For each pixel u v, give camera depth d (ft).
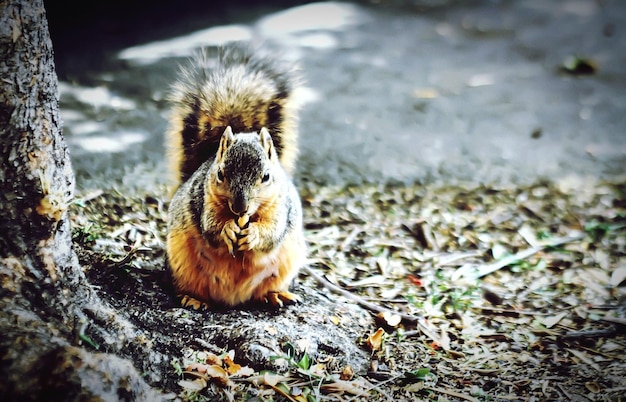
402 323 6.63
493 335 6.61
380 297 6.83
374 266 7.08
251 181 6.23
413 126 8.79
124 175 7.72
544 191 7.89
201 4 12.48
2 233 5.78
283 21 11.98
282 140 6.86
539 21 12.60
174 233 6.47
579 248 7.32
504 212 7.64
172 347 6.18
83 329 5.75
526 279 7.06
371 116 8.92
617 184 8.00
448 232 7.41
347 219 7.48
